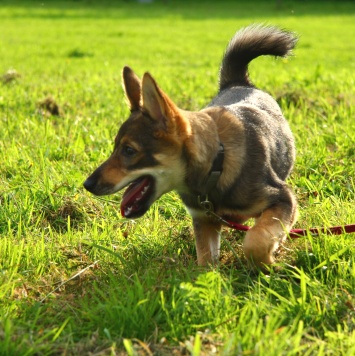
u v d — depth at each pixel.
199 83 12.84
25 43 23.92
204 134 4.78
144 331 4.07
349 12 45.84
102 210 6.30
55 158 7.73
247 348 3.73
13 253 5.14
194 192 4.93
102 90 12.02
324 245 5.02
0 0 51.81
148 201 4.85
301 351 3.82
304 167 7.10
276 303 4.44
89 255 5.35
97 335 4.00
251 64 17.80
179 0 56.28
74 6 49.25
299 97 10.25
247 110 5.32
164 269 4.82
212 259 5.22
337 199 6.12
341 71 14.98
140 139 4.71
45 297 4.51
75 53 20.39
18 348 3.79
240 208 4.99
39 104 10.23
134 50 22.14
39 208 6.23
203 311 4.12
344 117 9.11
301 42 25.77
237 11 45.97
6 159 7.47
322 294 4.38
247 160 4.91
